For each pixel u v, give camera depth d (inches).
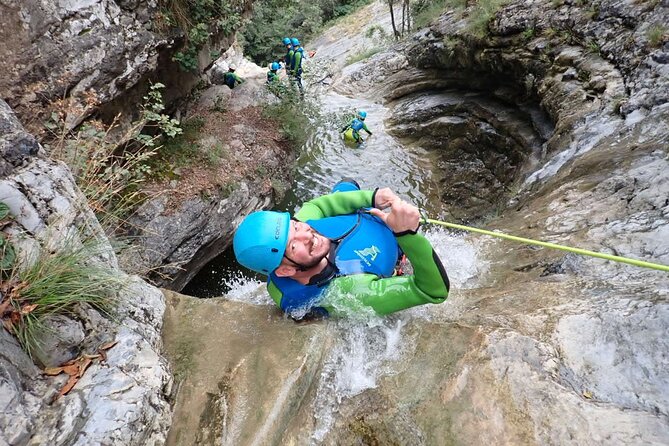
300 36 821.9
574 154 186.4
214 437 80.3
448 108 363.3
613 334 80.9
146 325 96.7
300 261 93.9
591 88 217.3
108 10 207.0
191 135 275.7
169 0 242.2
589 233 121.6
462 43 332.5
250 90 333.1
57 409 72.4
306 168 347.3
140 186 223.8
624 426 66.0
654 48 201.0
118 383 78.8
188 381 89.8
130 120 235.3
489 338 85.0
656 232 110.8
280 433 81.2
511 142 295.4
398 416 81.0
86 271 90.7
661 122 161.8
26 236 88.4
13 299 80.5
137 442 74.3
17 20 179.5
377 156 360.2
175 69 271.6
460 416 76.4
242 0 319.6
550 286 103.8
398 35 569.3
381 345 97.0
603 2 244.8
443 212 299.6
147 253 206.8
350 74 493.7
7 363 72.4
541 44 265.0
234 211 256.2
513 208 187.2
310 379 89.4
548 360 79.4
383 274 104.7
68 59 191.5
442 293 91.2
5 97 178.5
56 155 163.6
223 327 102.6
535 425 70.2
